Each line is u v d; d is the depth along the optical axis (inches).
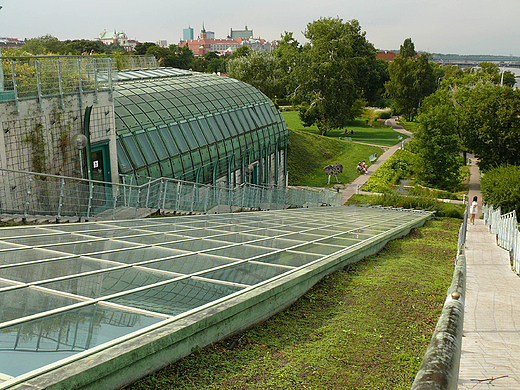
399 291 329.7
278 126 1806.1
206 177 1273.4
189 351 196.4
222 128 1401.3
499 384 188.4
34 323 170.7
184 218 610.9
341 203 1823.3
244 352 206.4
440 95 3063.5
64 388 133.6
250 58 3348.9
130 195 768.3
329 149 2760.8
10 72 586.2
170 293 231.6
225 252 356.2
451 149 2116.1
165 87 1338.6
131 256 310.8
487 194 1558.8
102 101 755.4
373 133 3627.0
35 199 613.3
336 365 195.5
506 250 631.2
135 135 1046.4
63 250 314.5
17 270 247.6
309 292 317.1
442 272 437.1
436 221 1081.4
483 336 257.6
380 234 589.9
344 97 3132.4
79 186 691.4
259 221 643.5
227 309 218.5
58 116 654.5
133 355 161.3
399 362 202.8
